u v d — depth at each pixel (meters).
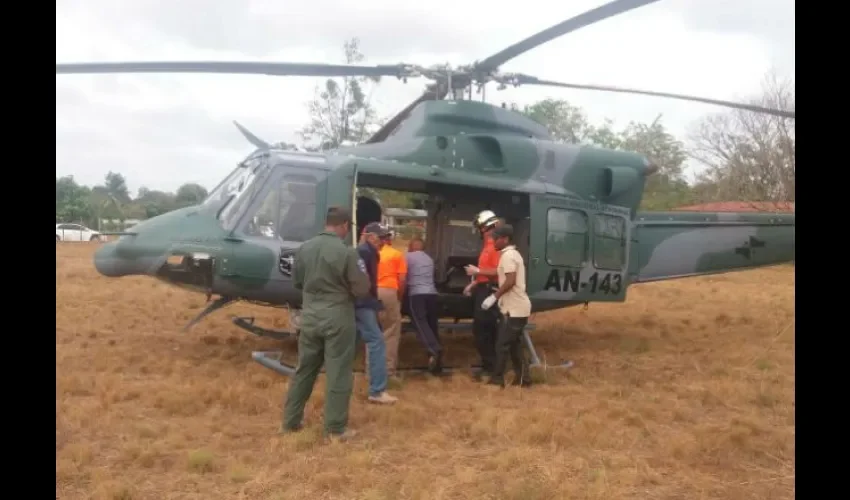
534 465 4.73
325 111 28.67
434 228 9.00
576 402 6.43
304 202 7.36
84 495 4.13
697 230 9.87
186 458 4.70
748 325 11.43
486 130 8.50
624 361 8.56
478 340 7.44
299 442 4.98
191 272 7.16
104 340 8.82
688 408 6.34
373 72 7.87
